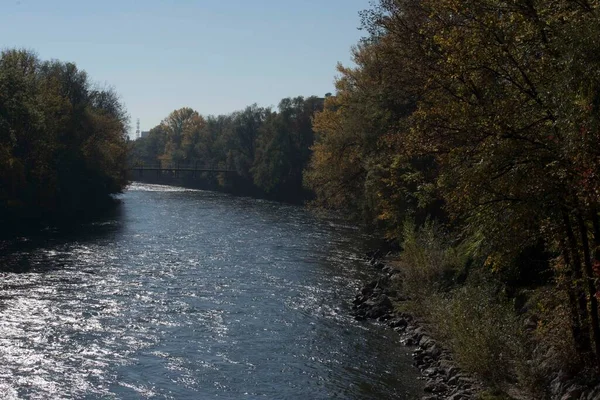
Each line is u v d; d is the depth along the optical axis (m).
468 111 15.33
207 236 50.53
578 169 12.09
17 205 52.03
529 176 13.62
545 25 14.16
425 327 23.67
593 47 11.80
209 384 18.25
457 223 30.20
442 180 15.82
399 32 27.98
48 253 39.59
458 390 17.27
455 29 16.22
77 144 67.06
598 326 14.42
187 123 190.75
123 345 21.61
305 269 36.56
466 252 26.72
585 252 13.84
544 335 17.98
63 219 59.00
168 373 19.08
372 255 40.91
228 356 20.77
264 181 99.44
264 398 17.25
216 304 27.73
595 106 11.67
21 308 25.86
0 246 41.47
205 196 101.12
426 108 18.36
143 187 119.38
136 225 56.81
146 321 24.67
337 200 48.81
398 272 34.06
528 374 16.58
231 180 119.19
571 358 16.08
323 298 29.28
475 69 15.26
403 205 37.62
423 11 26.02
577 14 13.69
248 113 126.44
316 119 54.59
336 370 19.58
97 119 72.75
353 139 44.22
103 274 33.59
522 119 14.31
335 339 22.86
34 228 51.44
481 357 17.83
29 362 19.58
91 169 68.75
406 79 27.50
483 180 14.12
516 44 15.01
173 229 54.56
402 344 22.36
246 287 31.38
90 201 71.19
